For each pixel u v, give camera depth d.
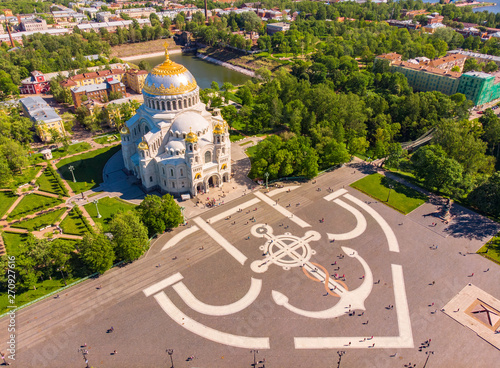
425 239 121.50
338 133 171.75
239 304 98.38
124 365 83.06
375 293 101.50
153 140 141.88
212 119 159.88
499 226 127.25
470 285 103.94
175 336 89.94
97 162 171.00
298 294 101.31
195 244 119.62
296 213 134.75
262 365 83.38
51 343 87.81
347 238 122.00
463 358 84.88
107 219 131.12
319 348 87.06
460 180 137.88
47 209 136.75
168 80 145.50
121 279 106.31
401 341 88.69
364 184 152.62
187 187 146.25
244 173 161.75
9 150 150.25
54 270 107.50
